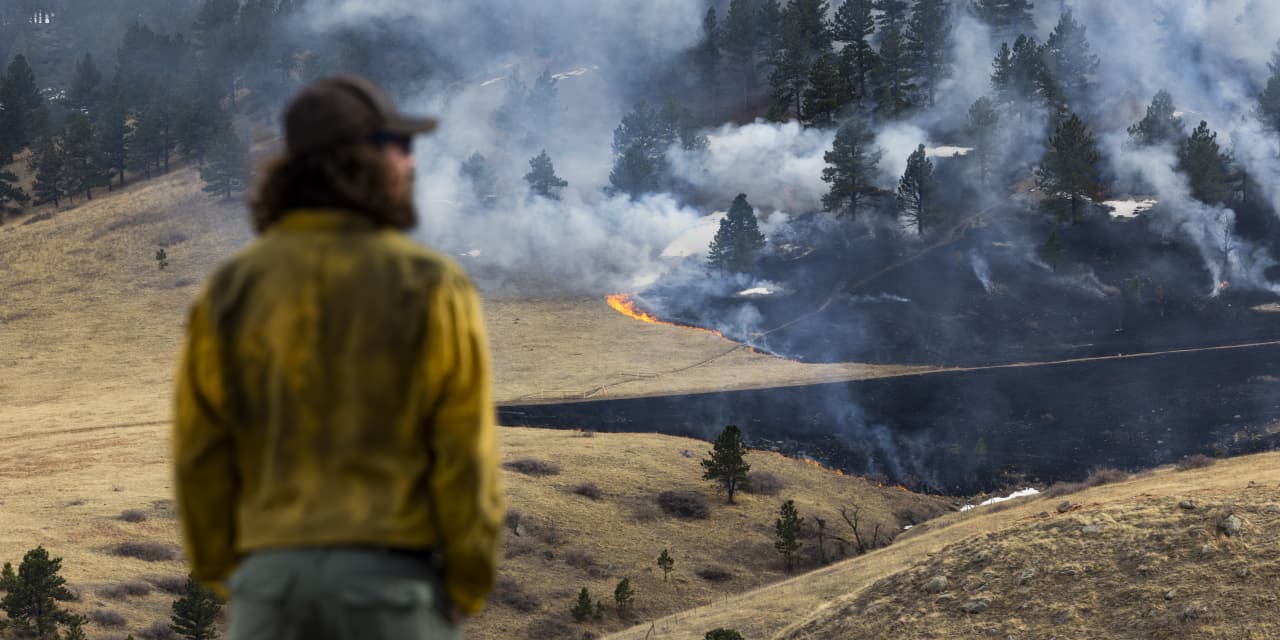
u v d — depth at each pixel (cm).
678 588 6812
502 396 11350
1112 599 2222
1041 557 2464
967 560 2588
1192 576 2198
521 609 6241
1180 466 4459
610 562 7081
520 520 7538
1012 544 2566
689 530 7781
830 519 8162
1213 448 9412
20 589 4678
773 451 9962
